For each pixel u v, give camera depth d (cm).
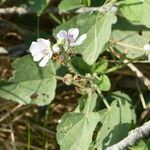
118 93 51
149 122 45
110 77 58
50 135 58
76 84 48
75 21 49
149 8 48
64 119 45
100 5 52
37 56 44
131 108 50
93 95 49
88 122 45
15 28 59
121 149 43
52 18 58
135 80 58
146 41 53
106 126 46
